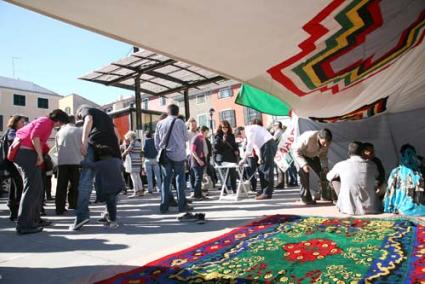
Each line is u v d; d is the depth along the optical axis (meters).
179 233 3.80
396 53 3.79
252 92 6.62
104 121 4.25
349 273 2.20
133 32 2.96
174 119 5.04
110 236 3.81
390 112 6.22
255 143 6.41
